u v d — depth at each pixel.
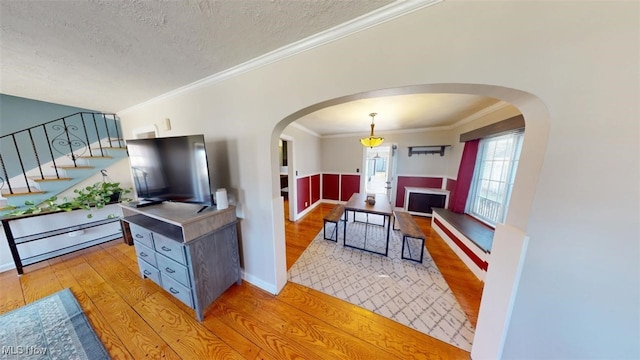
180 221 1.39
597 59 0.73
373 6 0.99
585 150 0.78
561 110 0.78
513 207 0.98
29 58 1.39
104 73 1.64
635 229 0.75
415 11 0.96
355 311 1.61
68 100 2.32
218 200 1.69
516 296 0.95
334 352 1.28
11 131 2.56
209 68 1.59
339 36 1.15
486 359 1.11
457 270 2.20
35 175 2.68
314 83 1.29
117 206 2.97
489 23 0.85
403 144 4.28
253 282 1.93
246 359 1.23
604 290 0.83
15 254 2.05
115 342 1.33
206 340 1.35
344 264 2.32
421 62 0.98
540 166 0.84
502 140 2.41
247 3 0.94
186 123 2.01
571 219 0.83
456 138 3.61
